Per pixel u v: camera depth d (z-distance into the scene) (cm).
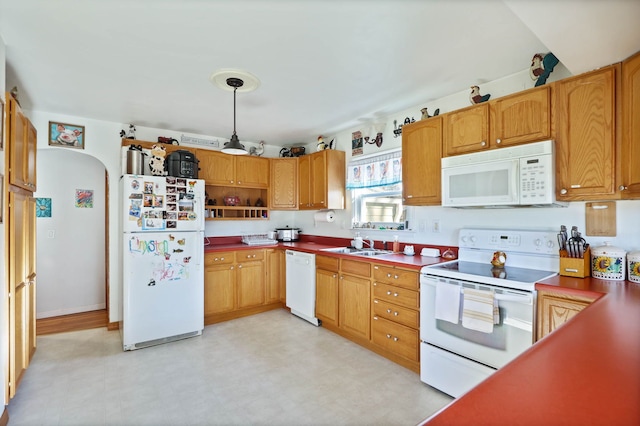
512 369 75
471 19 179
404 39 199
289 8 169
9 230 204
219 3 165
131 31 190
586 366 76
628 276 192
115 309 359
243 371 261
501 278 201
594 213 212
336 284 336
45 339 329
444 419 55
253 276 409
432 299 235
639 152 164
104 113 338
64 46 207
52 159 408
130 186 304
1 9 168
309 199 432
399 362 273
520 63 232
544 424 52
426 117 288
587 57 173
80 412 207
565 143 197
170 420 200
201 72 245
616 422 52
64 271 413
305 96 294
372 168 368
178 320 325
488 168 228
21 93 284
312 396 226
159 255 316
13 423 196
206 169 402
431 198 272
